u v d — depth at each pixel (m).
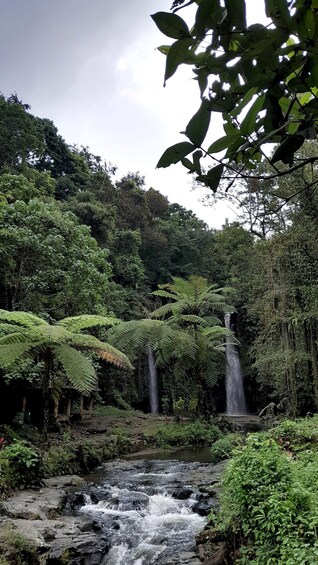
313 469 3.41
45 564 3.99
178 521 5.17
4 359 5.98
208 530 4.38
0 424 8.56
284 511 2.78
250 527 3.15
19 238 9.04
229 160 0.81
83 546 4.36
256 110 0.75
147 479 7.24
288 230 8.73
